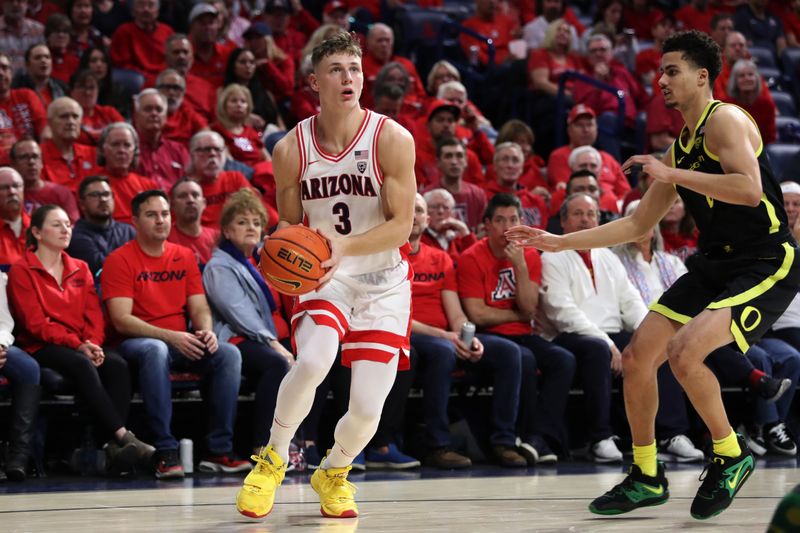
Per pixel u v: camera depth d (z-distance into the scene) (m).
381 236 6.09
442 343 10.42
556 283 11.23
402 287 6.43
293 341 6.38
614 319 11.45
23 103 13.84
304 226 5.96
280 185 6.38
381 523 6.16
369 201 6.23
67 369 9.52
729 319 6.02
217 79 16.19
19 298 9.74
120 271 10.16
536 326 11.54
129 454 9.36
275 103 16.45
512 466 10.30
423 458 10.47
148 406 9.57
